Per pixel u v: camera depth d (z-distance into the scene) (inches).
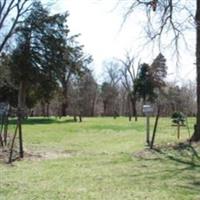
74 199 372.8
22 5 1074.7
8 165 574.6
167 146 745.6
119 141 951.6
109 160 617.6
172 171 515.5
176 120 1291.8
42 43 2175.2
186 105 1916.8
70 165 570.6
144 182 446.3
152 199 370.9
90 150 772.6
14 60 2148.1
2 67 2132.1
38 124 1688.0
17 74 2165.4
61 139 1017.5
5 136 799.7
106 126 1552.7
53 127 1485.0
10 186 426.6
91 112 3627.0
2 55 2009.1
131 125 1606.8
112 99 3863.2
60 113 2810.0
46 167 553.3
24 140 959.6
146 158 633.0
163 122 1772.9
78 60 2425.0
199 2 765.3
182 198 373.7
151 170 525.0
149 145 782.5
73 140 994.1
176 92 1911.9
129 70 3144.7
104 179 463.5
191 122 1706.4
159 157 640.4
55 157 665.6
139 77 2802.7
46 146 848.3
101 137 1074.7
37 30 2048.5
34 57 2182.6
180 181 452.4
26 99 2386.8
